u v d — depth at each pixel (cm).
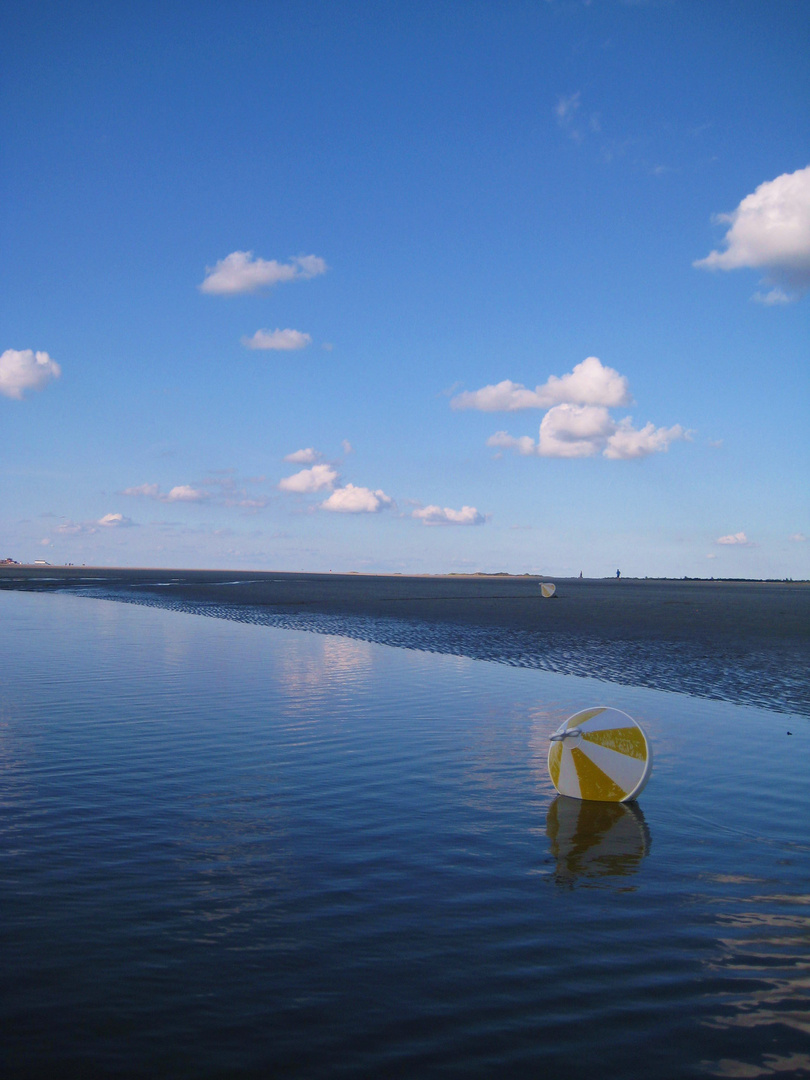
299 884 650
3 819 806
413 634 2900
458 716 1378
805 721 1355
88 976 497
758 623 3553
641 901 626
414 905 612
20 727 1255
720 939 562
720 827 816
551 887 652
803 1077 413
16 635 2711
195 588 7356
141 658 2116
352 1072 410
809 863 715
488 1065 418
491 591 7981
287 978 499
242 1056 422
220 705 1460
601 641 2670
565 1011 468
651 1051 433
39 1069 408
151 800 881
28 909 592
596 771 900
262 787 940
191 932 559
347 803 881
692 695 1602
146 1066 413
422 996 481
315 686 1683
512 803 891
